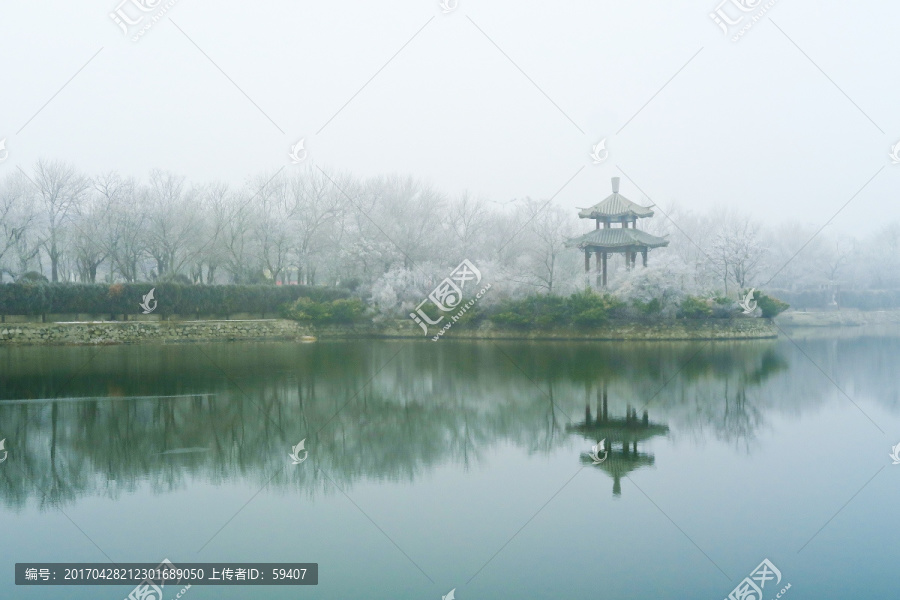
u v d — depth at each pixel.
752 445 18.05
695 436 19.02
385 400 24.25
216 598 10.09
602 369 32.84
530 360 36.78
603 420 21.09
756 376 30.47
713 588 10.34
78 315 43.25
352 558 11.15
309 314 51.97
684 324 50.00
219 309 49.22
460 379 29.36
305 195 62.78
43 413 20.98
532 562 11.10
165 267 57.59
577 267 67.31
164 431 19.03
